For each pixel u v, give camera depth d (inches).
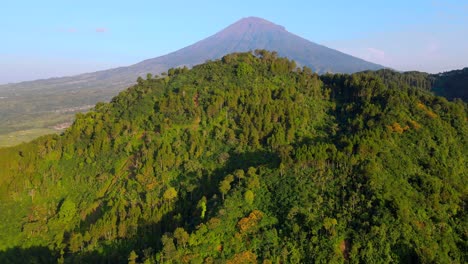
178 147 3762.3
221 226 2554.1
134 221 3102.9
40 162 4065.0
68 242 3221.0
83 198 3673.7
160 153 3636.8
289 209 2573.8
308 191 2714.1
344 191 2655.0
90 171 3909.9
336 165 2878.9
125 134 4069.9
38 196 3811.5
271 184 2876.5
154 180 3459.6
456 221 2596.0
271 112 3941.9
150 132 4008.4
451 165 3159.5
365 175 2691.9
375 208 2479.1
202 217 2755.9
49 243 3312.0
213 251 2445.9
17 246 3331.7
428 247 2345.0
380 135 3196.4
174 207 3144.7
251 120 3934.5
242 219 2578.7
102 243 3056.1
